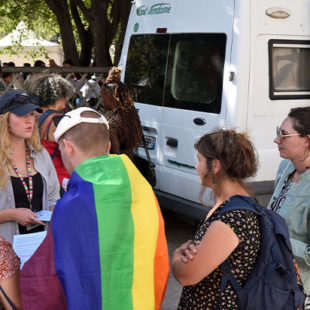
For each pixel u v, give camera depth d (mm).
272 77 4320
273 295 1780
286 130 2410
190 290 1904
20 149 2834
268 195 4391
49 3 13016
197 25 4602
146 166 4844
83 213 1702
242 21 4133
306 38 4500
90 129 1984
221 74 4301
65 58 13547
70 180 1808
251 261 1800
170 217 5805
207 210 4406
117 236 1723
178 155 4785
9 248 1865
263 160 4344
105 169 1821
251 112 4254
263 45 4246
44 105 3625
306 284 2277
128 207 1777
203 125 4477
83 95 8562
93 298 1662
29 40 18438
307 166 2410
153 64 5215
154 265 1810
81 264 1667
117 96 4457
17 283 1815
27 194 2811
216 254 1757
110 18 12961
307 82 4566
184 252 1896
